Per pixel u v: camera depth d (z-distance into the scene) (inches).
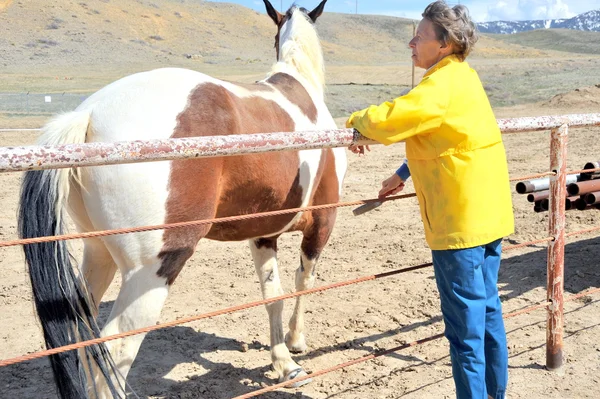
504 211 105.2
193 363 161.0
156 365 159.3
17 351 166.4
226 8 4480.8
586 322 176.7
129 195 105.3
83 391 99.3
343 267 239.8
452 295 103.6
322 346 169.9
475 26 103.0
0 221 302.5
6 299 205.0
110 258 120.9
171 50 3203.7
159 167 106.6
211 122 114.2
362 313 193.5
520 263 235.3
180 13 4010.8
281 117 136.3
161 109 110.0
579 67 1740.9
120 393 104.8
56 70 2251.5
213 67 2645.2
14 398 142.7
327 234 161.9
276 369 151.9
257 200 128.2
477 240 100.7
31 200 101.3
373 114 98.2
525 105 1017.5
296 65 163.6
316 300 205.8
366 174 433.4
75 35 3073.3
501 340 114.0
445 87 97.0
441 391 142.1
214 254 262.7
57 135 105.6
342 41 4328.3
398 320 187.0
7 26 3051.2
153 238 107.4
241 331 182.7
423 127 96.3
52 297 99.7
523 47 4677.7
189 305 202.2
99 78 1867.6
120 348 106.0
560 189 139.9
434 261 106.3
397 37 4665.4
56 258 100.7
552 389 139.6
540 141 560.4
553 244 143.2
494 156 102.7
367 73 1961.1
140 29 3494.1
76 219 114.0
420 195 105.3
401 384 145.9
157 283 109.4
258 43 3752.5
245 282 225.8
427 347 168.2
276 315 152.1
